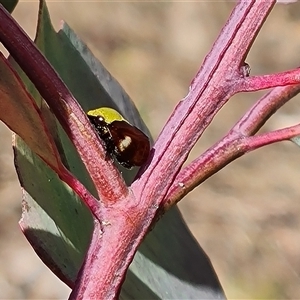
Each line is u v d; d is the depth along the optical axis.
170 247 0.16
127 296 0.15
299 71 0.13
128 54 0.82
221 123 0.71
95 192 0.15
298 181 0.64
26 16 0.82
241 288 0.54
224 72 0.13
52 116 0.14
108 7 0.87
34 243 0.13
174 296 0.15
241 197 0.62
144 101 0.75
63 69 0.16
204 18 0.88
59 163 0.12
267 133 0.13
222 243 0.58
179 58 0.83
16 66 0.13
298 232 0.59
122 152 0.13
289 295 0.54
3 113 0.12
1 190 0.60
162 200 0.13
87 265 0.13
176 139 0.13
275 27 0.87
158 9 0.89
